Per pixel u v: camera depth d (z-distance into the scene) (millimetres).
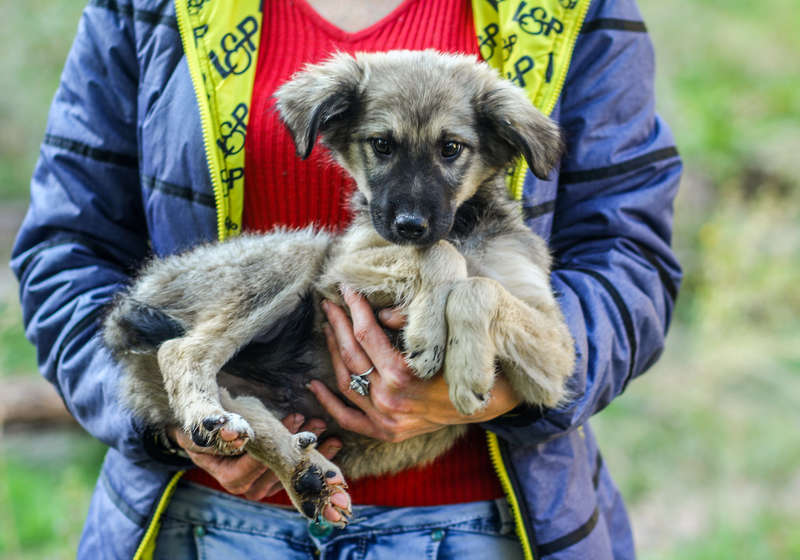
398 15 3139
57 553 5059
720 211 8758
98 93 3105
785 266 7402
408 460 2871
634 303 2924
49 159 3139
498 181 3090
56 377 3041
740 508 6000
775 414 6812
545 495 2809
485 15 3074
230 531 2891
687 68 12094
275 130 2969
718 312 7102
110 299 3008
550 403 2654
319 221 3131
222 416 2629
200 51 2941
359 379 2725
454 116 2939
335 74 2998
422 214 2811
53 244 3100
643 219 3084
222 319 2918
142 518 2889
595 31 3023
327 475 2623
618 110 3041
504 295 2645
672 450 6594
